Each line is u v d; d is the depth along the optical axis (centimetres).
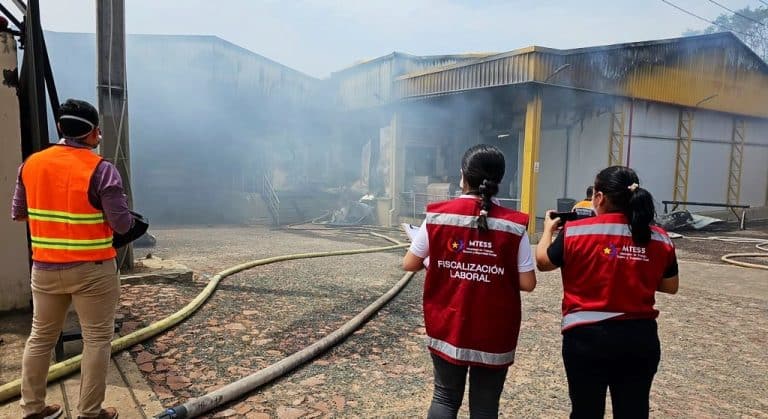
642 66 1400
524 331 473
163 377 326
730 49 1678
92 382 253
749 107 1791
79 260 245
